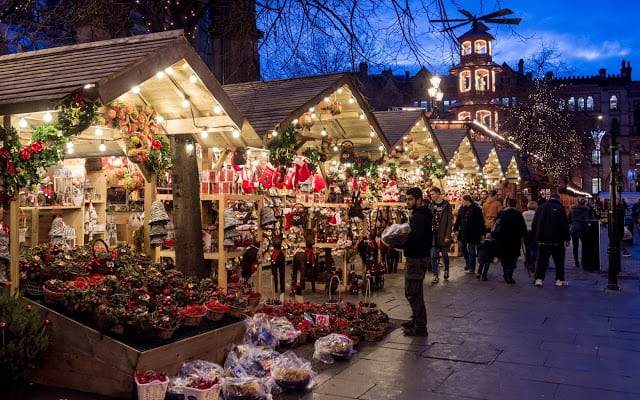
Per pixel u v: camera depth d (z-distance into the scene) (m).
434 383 5.88
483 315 9.25
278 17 11.59
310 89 11.21
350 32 11.10
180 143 8.14
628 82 80.62
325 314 7.95
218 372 5.70
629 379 6.04
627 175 79.19
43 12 15.69
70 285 5.77
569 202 38.28
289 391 5.60
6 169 5.98
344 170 13.77
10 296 5.75
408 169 19.22
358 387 5.75
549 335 7.91
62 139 6.32
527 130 41.03
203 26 21.66
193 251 8.09
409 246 7.84
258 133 9.56
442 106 63.66
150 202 9.05
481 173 24.86
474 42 43.44
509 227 12.66
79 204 11.49
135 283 6.34
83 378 5.48
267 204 11.27
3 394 5.37
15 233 6.07
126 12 15.78
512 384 5.86
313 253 11.25
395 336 7.84
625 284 12.65
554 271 14.99
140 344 5.42
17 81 6.64
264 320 6.93
